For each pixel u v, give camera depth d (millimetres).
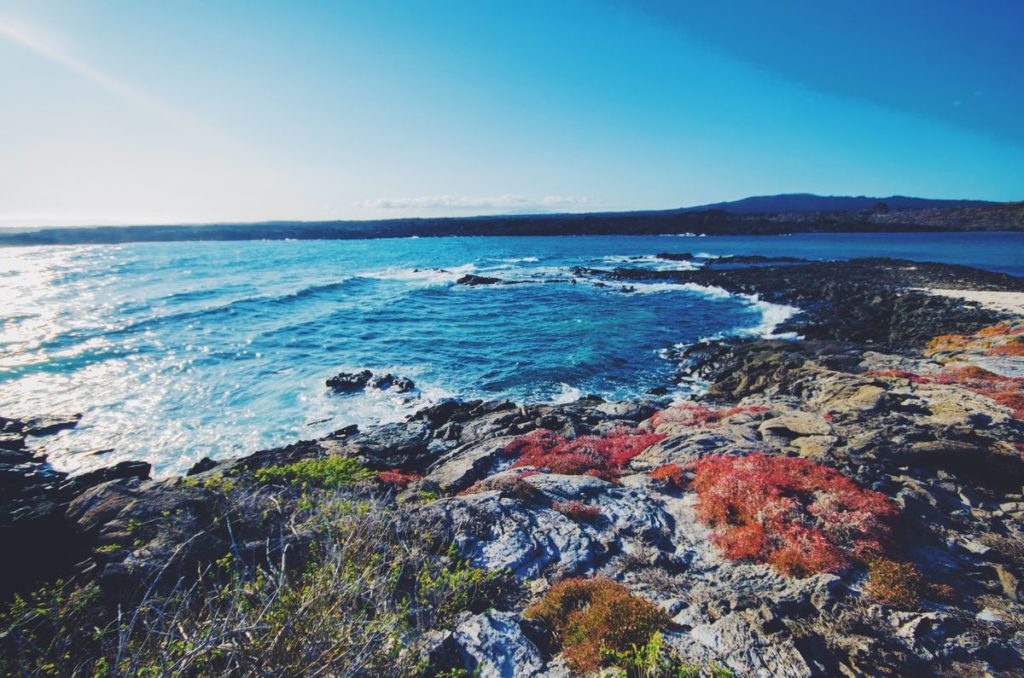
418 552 8000
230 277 64812
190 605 5695
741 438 14516
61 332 33531
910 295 40719
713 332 37906
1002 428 13195
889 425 13906
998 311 33312
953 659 6359
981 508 10156
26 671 4695
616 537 9625
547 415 20266
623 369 29828
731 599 7422
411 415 22766
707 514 10273
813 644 6496
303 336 35594
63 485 15984
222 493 9500
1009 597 7594
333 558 5773
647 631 6512
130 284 56125
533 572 8523
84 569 7410
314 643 4238
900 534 9047
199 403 23578
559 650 6500
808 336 35781
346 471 13023
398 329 38688
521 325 40500
